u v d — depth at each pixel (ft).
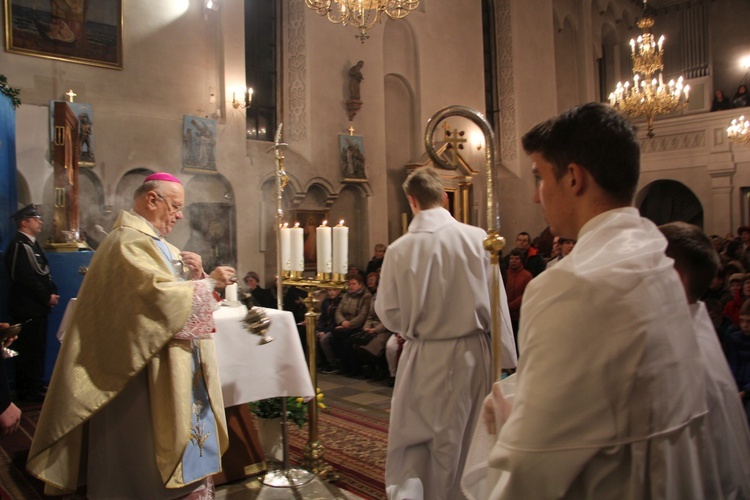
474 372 8.05
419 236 8.24
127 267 8.32
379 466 13.17
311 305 12.30
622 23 64.08
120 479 8.36
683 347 3.15
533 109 48.93
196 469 8.58
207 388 9.07
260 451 12.37
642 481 2.91
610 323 2.98
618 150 3.43
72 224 21.95
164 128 28.27
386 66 39.24
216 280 8.84
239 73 30.76
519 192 46.73
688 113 61.31
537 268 24.02
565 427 2.96
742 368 11.11
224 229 30.27
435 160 7.34
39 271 19.29
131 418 8.43
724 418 3.80
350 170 35.06
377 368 23.53
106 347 8.23
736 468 3.78
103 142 26.50
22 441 14.87
